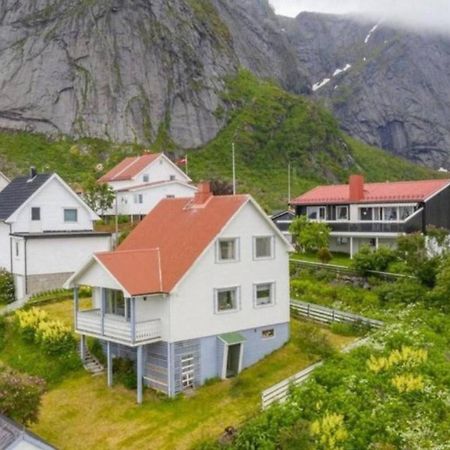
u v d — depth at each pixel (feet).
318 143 483.51
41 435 99.60
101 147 409.28
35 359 123.13
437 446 83.66
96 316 115.96
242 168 423.64
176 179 273.95
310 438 86.22
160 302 109.70
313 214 209.97
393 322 124.98
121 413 104.32
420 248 151.02
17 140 414.41
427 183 185.68
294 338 125.90
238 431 91.30
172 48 476.95
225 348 112.47
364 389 96.63
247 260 118.21
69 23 463.83
